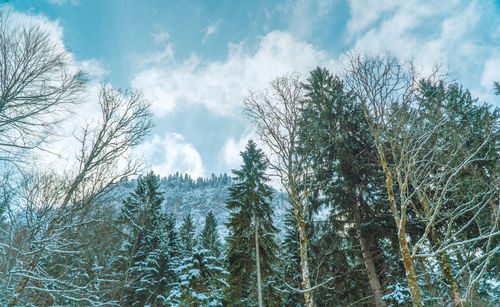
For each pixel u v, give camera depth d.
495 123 12.76
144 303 18.05
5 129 5.67
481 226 11.77
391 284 12.84
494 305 10.66
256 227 13.68
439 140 11.63
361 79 11.25
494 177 11.42
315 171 12.91
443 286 11.88
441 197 9.23
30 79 6.08
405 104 10.67
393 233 12.74
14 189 6.75
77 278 10.60
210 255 15.52
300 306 14.89
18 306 7.87
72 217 8.62
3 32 5.96
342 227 13.56
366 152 14.48
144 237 20.75
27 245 7.46
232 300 13.96
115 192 9.61
